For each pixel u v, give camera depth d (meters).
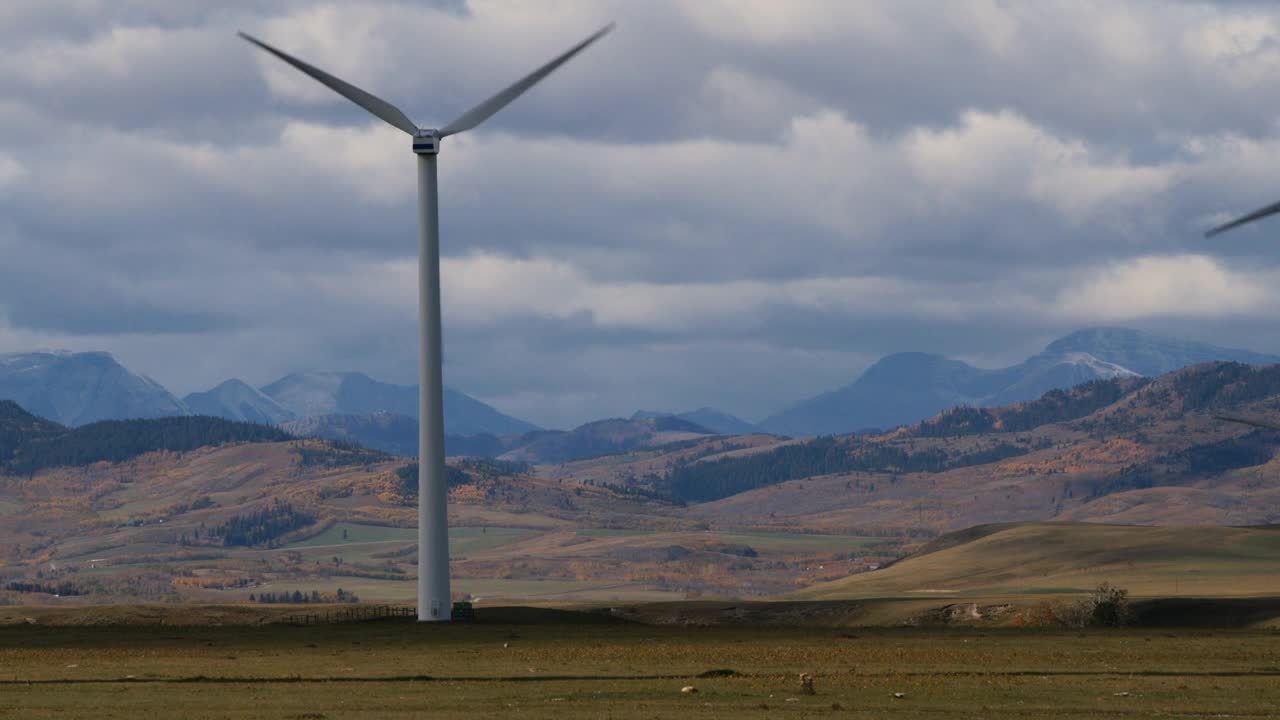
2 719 106.12
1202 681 128.88
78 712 110.19
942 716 104.50
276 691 124.75
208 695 121.88
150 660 161.25
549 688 124.31
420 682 131.88
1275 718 104.50
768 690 120.94
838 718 103.50
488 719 104.19
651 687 123.88
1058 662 149.75
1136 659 153.25
